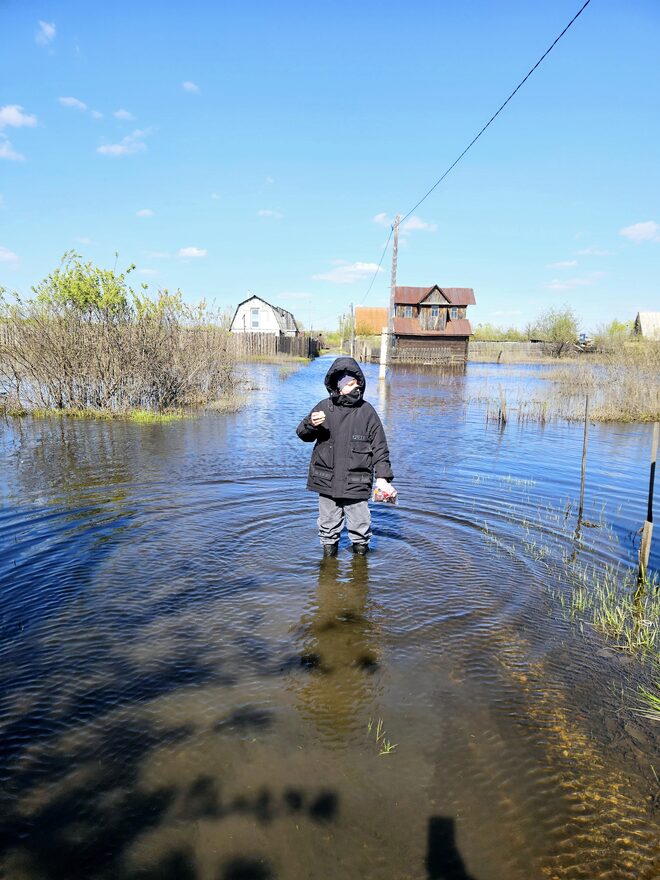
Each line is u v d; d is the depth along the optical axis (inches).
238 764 99.0
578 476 320.5
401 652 135.8
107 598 159.8
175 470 309.4
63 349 513.7
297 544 203.3
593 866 81.8
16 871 78.0
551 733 109.7
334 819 88.5
